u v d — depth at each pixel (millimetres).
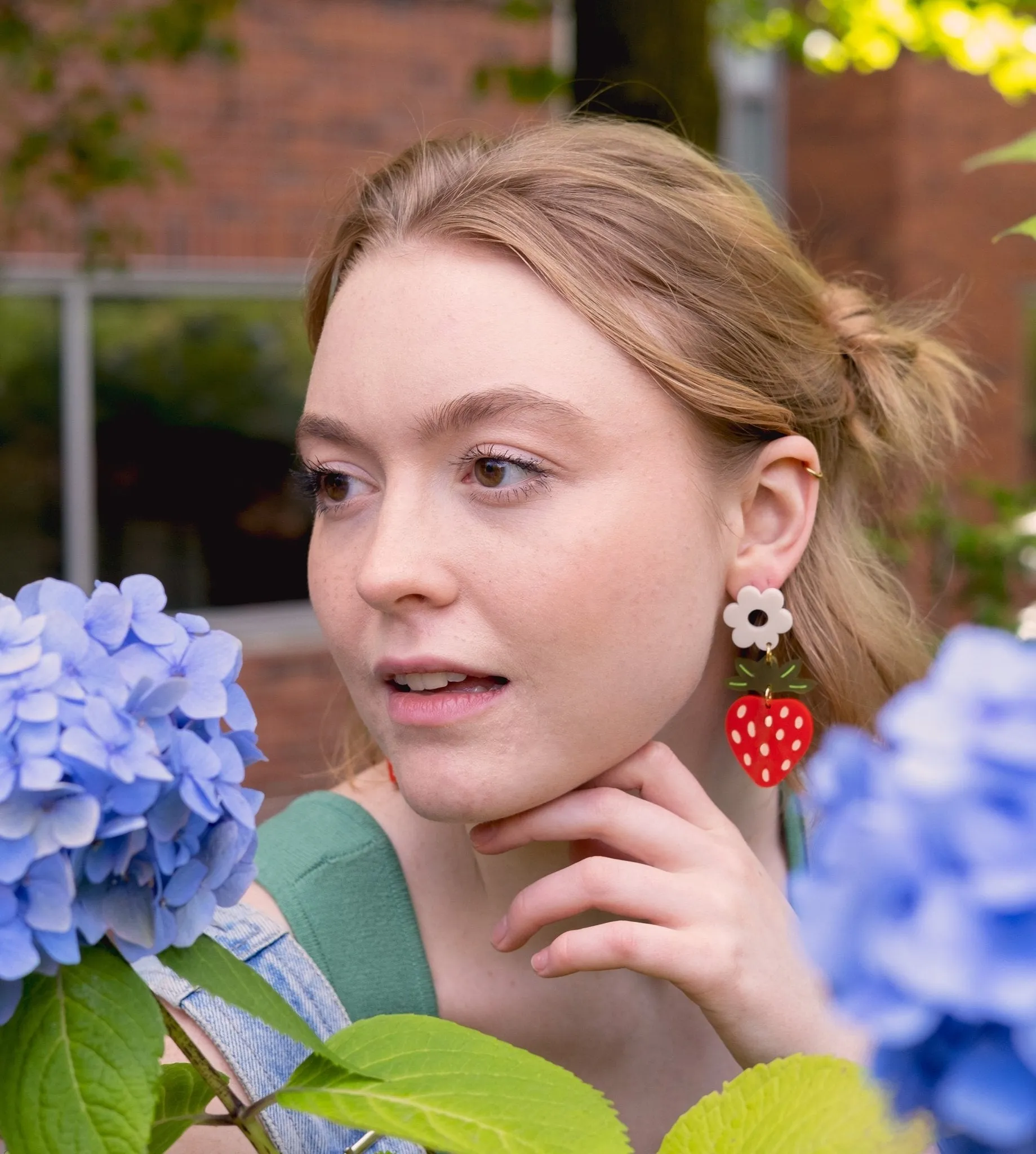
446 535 1005
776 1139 833
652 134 1272
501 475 1017
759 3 4258
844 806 497
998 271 6672
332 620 1088
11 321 5363
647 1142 1233
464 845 1229
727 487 1125
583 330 1035
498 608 997
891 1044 476
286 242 5578
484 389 1001
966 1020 448
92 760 676
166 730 743
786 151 6785
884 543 2018
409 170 1170
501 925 1068
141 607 813
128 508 5594
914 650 1401
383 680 1059
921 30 3854
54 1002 738
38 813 680
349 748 1558
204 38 4195
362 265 1089
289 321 5703
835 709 1293
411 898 1232
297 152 5547
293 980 1119
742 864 1065
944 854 449
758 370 1159
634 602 1026
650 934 1018
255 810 810
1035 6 3570
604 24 2785
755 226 1251
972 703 474
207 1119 831
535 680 1013
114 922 726
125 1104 712
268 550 5766
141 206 5340
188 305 5566
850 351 1349
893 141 6441
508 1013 1216
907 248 6453
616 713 1038
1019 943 431
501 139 1213
